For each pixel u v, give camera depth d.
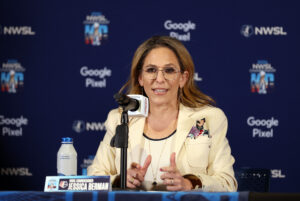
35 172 10.53
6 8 10.61
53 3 10.61
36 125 10.57
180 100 5.98
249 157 10.38
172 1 10.52
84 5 10.59
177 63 5.59
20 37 10.61
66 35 10.59
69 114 10.56
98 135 10.55
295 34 10.41
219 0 10.47
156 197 3.64
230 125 10.39
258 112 10.39
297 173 10.34
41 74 10.59
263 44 10.42
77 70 10.58
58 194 3.70
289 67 10.39
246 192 3.61
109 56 10.56
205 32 10.46
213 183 5.09
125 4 10.56
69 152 5.03
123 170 4.36
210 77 10.43
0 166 10.53
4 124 10.57
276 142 10.38
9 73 10.59
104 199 3.66
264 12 10.43
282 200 3.53
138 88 5.88
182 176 5.00
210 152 5.73
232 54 10.43
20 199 3.70
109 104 10.55
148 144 5.76
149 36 10.53
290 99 10.39
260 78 10.41
